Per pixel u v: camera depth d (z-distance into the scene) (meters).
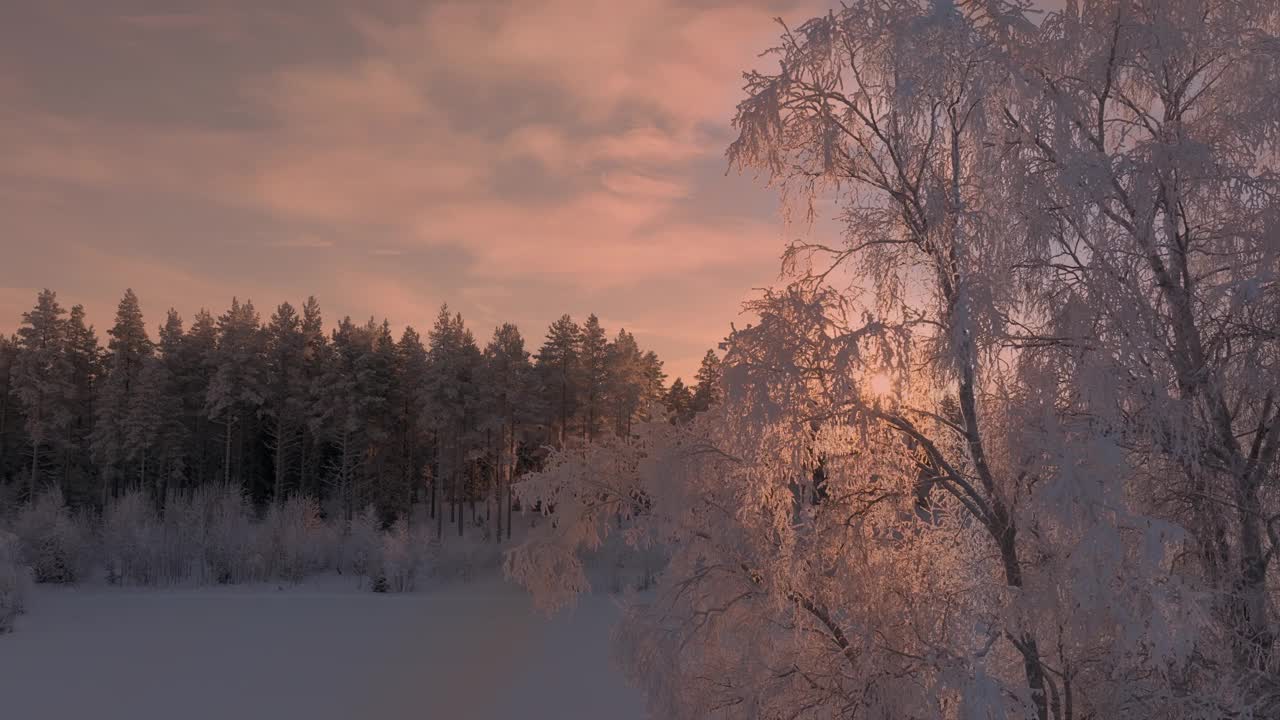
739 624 8.87
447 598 52.12
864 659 7.66
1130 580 6.35
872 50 7.97
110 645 37.19
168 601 50.59
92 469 81.25
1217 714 6.68
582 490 9.78
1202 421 7.39
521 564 9.70
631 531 9.52
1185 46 7.49
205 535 59.75
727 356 7.91
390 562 55.53
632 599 9.41
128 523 58.88
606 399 79.12
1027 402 7.36
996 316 7.00
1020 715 7.38
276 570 59.59
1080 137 7.69
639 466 9.48
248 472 80.06
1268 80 7.61
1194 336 7.56
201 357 84.38
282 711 26.52
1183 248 7.71
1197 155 7.14
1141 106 8.39
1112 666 7.48
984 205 7.72
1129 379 7.09
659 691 8.77
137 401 72.31
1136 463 7.48
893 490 8.31
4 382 86.81
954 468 8.44
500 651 35.44
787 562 7.98
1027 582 7.33
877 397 8.10
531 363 77.19
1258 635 7.14
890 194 8.18
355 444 73.31
